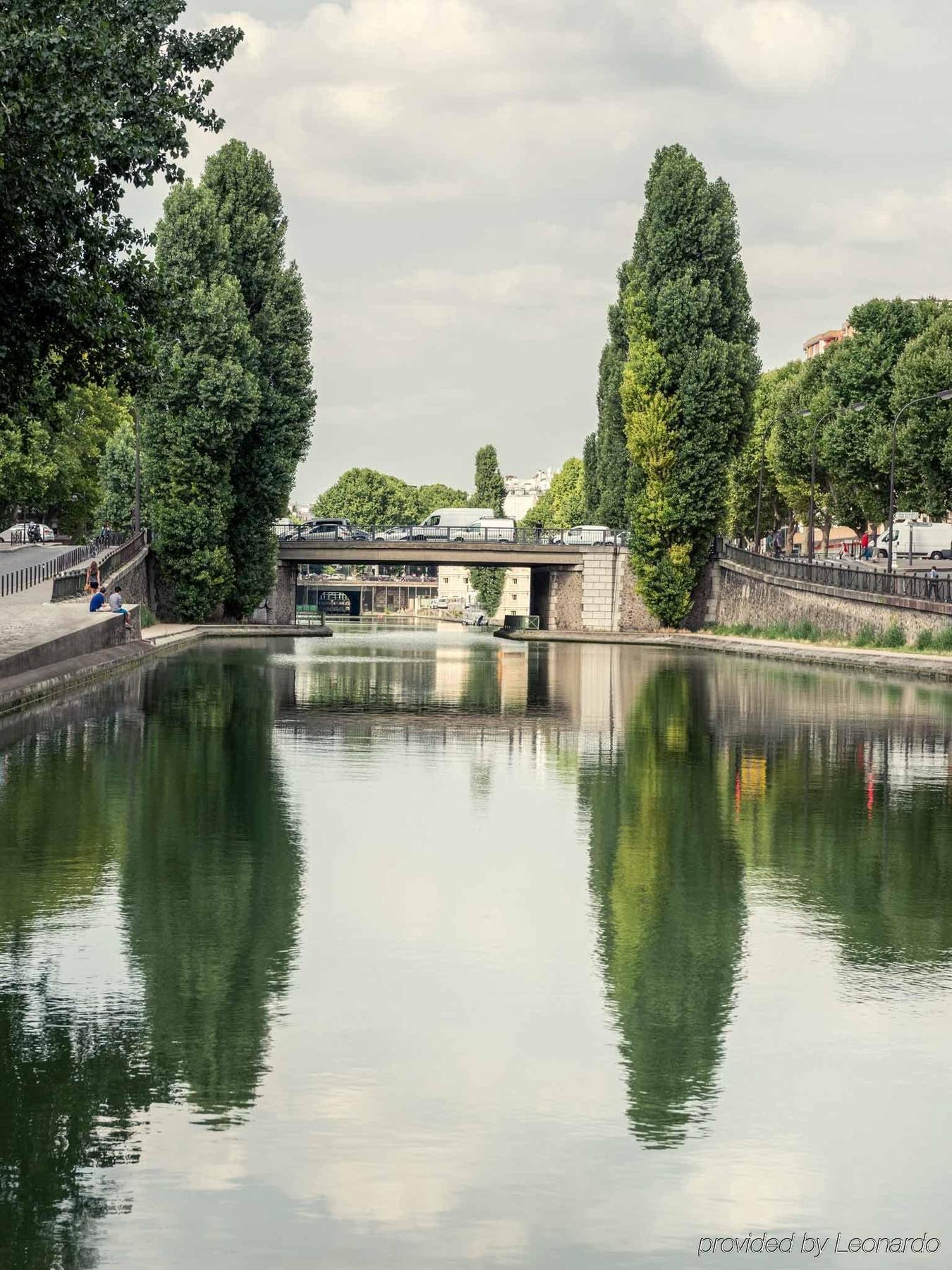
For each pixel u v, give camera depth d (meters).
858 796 24.25
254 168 89.50
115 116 31.77
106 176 33.75
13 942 14.20
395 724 35.38
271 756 28.23
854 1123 10.00
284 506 91.69
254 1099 10.27
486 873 17.69
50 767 25.88
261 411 87.94
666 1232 8.45
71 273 32.31
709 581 97.50
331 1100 10.27
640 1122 9.96
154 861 17.97
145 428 84.12
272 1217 8.55
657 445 91.94
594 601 102.25
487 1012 12.23
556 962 13.77
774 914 15.82
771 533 130.00
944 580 63.81
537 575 126.31
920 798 24.05
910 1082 10.75
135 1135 9.65
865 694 46.84
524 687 50.06
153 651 62.47
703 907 16.08
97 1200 8.75
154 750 28.52
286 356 88.88
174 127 34.22
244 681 48.69
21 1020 11.84
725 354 90.00
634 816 22.05
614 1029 11.84
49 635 44.78
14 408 35.03
